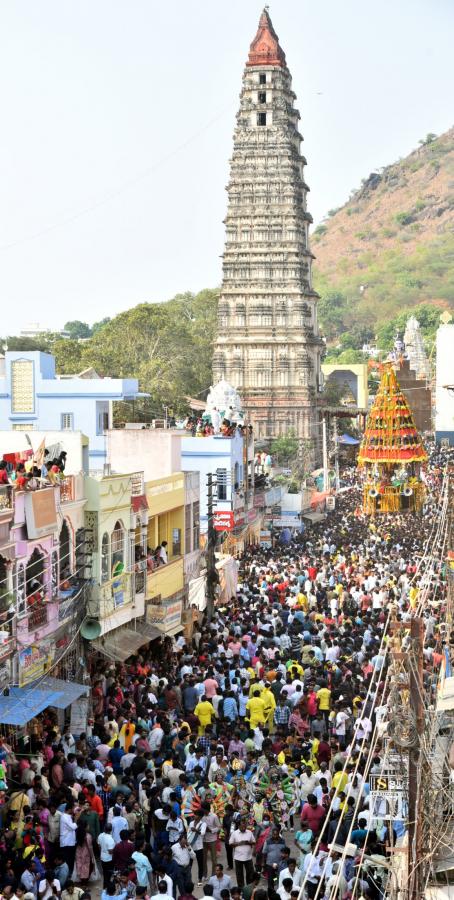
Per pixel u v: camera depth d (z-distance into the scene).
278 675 39.56
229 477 74.25
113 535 42.16
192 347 153.50
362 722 32.16
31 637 34.81
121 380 79.50
